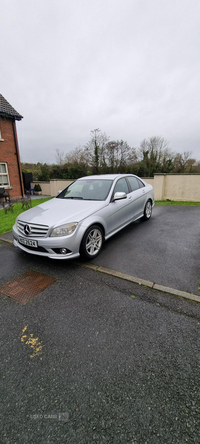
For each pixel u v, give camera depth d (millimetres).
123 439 1161
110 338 1895
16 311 2322
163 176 10383
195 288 2609
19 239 3438
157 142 26109
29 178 16953
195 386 1449
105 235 3871
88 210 3510
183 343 1812
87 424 1244
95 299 2486
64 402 1373
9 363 1687
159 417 1262
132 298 2479
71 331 1998
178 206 8672
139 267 3217
